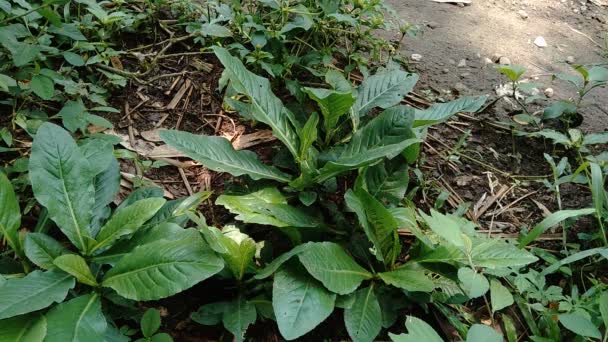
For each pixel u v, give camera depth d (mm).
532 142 3033
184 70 3000
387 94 2668
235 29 3070
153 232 1953
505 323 2104
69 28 2689
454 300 2096
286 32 3082
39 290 1710
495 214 2643
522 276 2146
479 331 1740
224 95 2906
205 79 2977
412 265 2166
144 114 2773
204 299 2098
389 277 2049
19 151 2422
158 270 1787
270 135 2764
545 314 2135
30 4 2846
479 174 2826
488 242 2104
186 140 2168
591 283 2381
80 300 1771
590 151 3021
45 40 2639
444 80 3340
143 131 2689
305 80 3061
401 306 2098
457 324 2076
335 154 2391
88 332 1682
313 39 3230
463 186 2754
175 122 2771
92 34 2955
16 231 1896
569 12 4301
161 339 1817
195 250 1816
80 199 1945
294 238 2189
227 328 1900
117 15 2863
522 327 2199
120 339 1791
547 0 4426
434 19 3924
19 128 2516
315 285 1929
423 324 1763
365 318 1949
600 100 3383
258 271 2031
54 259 1836
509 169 2887
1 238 2113
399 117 2352
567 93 3395
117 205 2322
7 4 2502
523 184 2811
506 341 2145
